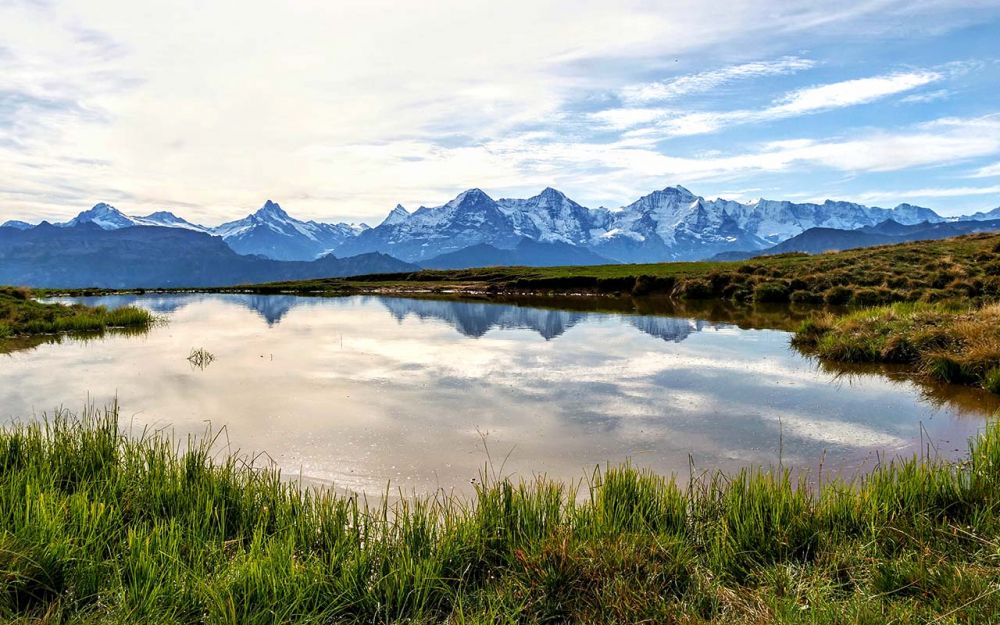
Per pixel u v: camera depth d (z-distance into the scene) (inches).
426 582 244.7
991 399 641.6
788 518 295.6
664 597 240.7
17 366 887.7
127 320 1450.5
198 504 308.2
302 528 289.7
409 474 441.1
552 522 300.0
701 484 389.7
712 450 495.5
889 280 1667.1
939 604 221.5
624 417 597.9
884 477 338.3
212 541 280.4
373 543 278.4
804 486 324.8
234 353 1003.3
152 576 235.5
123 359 947.3
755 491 318.7
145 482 336.2
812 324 1049.5
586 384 749.9
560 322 1414.9
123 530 282.7
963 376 713.6
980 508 303.6
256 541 261.4
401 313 1710.1
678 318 1461.6
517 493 323.3
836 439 521.0
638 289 2208.4
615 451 494.9
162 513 309.3
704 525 306.2
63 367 877.8
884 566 250.2
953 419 573.3
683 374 806.5
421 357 952.3
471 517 307.3
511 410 627.5
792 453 485.4
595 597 236.1
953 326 829.8
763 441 517.3
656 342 1088.2
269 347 1069.1
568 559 251.9
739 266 2329.0
